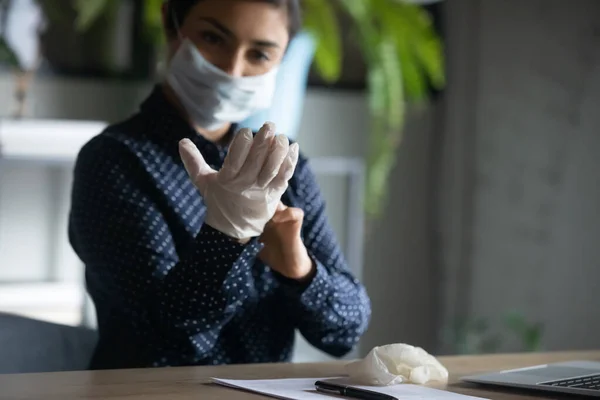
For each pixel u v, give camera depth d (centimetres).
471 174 378
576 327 337
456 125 383
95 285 148
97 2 311
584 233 334
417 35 336
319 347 154
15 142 279
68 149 285
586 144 334
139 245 139
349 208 342
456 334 360
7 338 155
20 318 159
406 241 394
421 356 121
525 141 355
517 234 358
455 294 383
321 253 160
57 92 342
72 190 150
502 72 364
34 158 280
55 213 343
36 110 339
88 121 340
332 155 382
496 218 366
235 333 150
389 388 110
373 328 389
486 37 370
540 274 349
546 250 348
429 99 392
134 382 108
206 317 124
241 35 152
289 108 294
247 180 112
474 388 115
